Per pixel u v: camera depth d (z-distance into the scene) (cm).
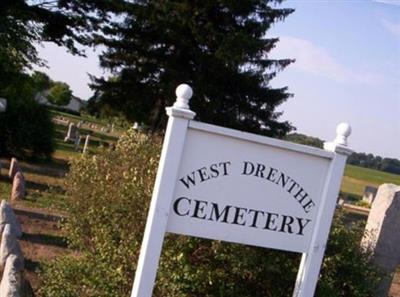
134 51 2798
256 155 386
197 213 379
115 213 484
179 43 2641
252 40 2559
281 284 471
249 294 470
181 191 374
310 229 407
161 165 368
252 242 394
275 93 2770
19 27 2819
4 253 636
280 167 393
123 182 504
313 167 401
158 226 368
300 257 473
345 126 403
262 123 2820
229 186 383
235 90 2719
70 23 2909
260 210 392
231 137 379
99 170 562
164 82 2692
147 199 476
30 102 2188
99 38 2856
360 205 2908
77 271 520
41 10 2889
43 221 1030
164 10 2602
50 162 2180
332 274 490
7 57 2816
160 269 447
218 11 2722
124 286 478
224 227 386
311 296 409
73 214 573
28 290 573
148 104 2811
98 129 5397
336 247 497
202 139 374
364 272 496
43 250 844
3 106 1402
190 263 455
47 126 2175
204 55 2564
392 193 556
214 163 379
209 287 459
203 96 2588
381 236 552
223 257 452
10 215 795
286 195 397
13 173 1538
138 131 734
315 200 405
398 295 929
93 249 550
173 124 365
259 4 2762
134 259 473
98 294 488
